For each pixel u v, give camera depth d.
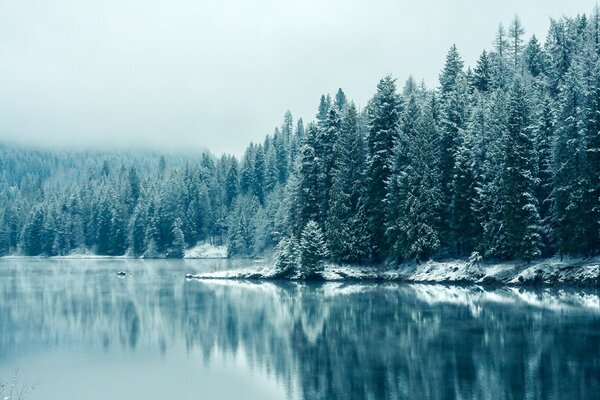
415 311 43.16
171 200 162.38
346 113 78.88
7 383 25.53
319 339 33.78
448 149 68.31
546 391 22.39
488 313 41.00
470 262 63.12
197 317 42.88
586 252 56.62
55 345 33.62
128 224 169.50
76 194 184.38
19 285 70.81
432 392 22.69
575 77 57.97
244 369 27.30
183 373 26.91
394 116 75.94
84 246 177.25
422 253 68.00
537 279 56.94
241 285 69.00
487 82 90.94
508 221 60.06
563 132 57.19
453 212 66.00
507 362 27.00
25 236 180.38
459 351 29.56
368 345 31.67
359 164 76.81
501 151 62.50
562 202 56.66
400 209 67.62
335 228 73.75
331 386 23.98
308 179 80.88
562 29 95.62
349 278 71.19
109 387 24.80
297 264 75.81
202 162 188.50
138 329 38.38
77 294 59.62
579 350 29.00
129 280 78.25
